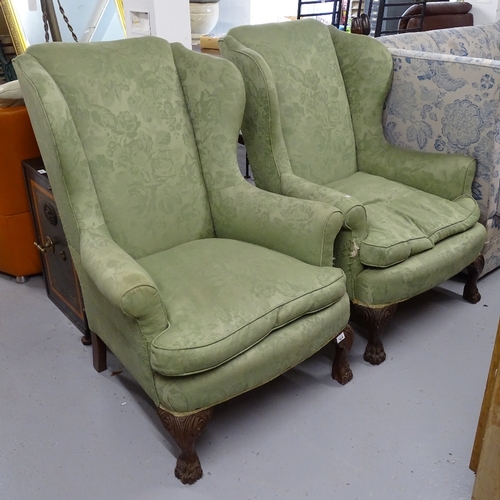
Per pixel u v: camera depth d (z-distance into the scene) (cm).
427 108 210
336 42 222
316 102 207
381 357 181
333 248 171
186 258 159
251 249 164
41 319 209
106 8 340
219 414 162
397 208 191
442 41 273
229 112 172
